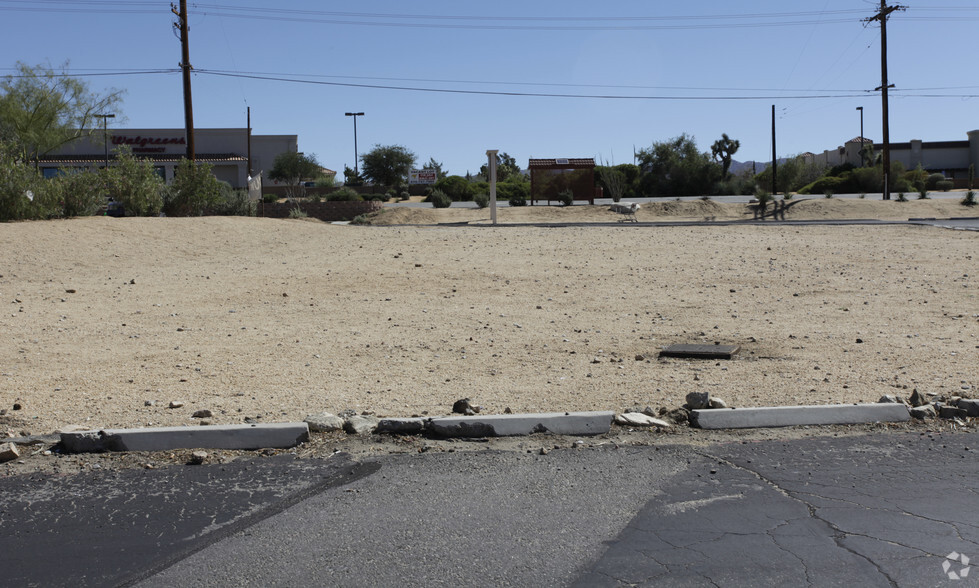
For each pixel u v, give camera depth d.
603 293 13.74
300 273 15.80
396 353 9.30
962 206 42.84
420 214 42.44
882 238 22.72
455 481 5.41
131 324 10.93
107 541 4.49
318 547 4.40
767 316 11.62
